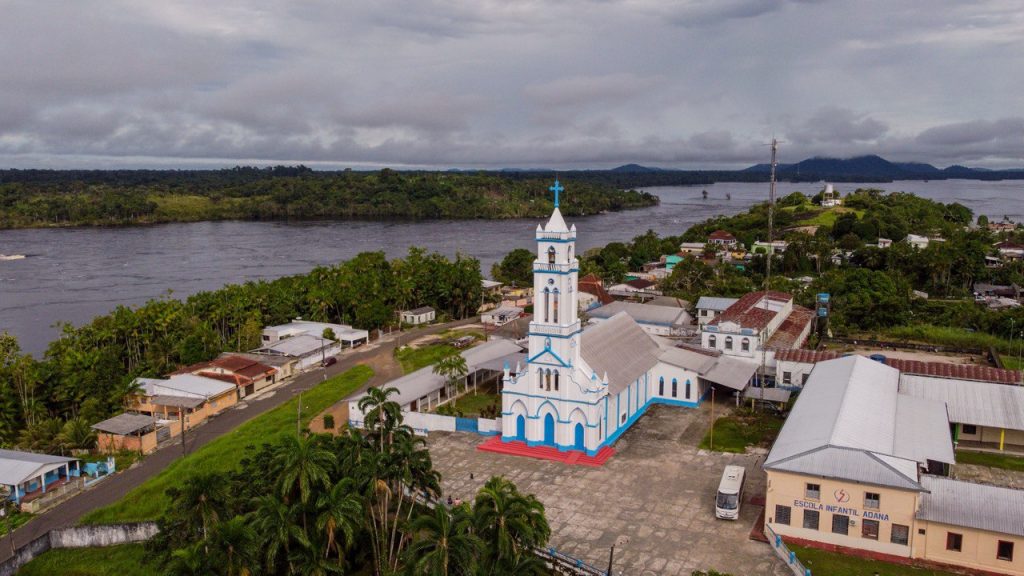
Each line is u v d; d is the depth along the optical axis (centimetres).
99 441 9738
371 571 6462
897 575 6100
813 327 14912
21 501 8181
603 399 8688
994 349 13112
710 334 11700
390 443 6831
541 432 8888
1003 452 8619
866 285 17412
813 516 6694
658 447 8862
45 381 11025
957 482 6544
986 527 6088
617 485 7825
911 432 7862
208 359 13000
